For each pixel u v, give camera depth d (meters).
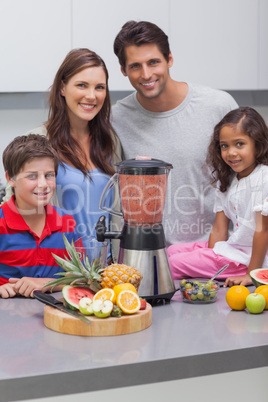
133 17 3.22
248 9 3.38
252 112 2.16
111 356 1.27
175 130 2.49
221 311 1.64
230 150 2.15
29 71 3.15
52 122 2.27
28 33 3.12
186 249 2.42
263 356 1.35
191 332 1.44
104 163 2.33
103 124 2.33
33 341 1.38
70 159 2.25
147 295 1.68
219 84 3.41
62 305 1.52
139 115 2.53
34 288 1.75
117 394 1.47
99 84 2.20
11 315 1.59
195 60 3.35
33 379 1.17
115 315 1.44
